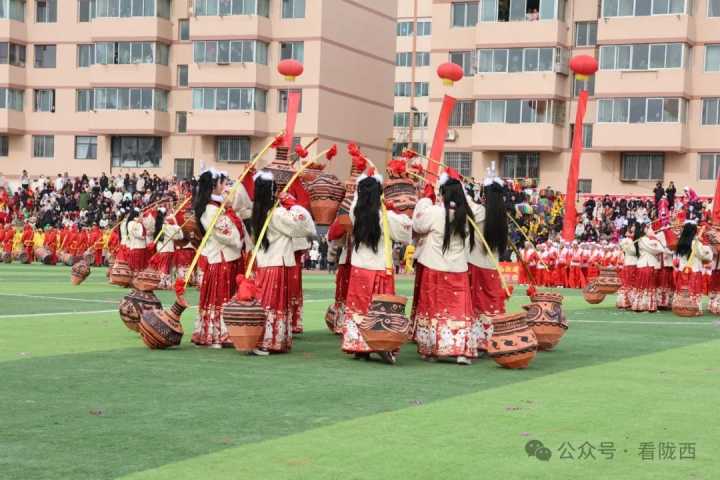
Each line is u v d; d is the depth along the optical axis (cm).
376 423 830
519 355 1146
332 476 669
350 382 1031
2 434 761
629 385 1060
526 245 3288
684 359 1296
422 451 740
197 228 1324
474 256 1280
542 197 3984
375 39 5600
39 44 5750
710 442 790
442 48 4881
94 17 5553
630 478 685
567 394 995
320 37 5166
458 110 4859
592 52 4634
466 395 973
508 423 844
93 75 5550
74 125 5700
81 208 4697
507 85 4669
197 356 1195
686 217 2158
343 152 5375
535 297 1371
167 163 5522
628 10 4462
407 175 1351
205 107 5266
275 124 5250
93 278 2758
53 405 870
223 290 1284
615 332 1647
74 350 1224
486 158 4769
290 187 1314
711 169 4416
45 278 2738
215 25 5222
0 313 1680
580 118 2019
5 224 3941
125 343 1302
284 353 1251
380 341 1151
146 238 2306
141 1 5481
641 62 4438
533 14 4638
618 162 4544
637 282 2125
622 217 3888
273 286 1234
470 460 719
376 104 5644
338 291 1473
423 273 1225
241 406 886
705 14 4425
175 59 5528
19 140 5788
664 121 4406
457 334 1194
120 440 750
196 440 755
